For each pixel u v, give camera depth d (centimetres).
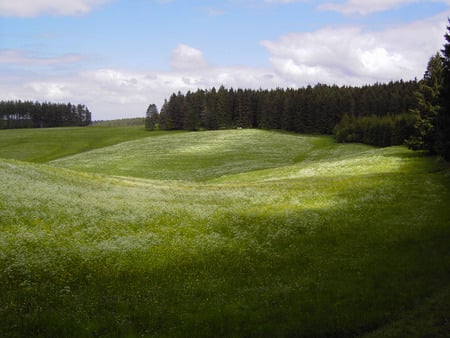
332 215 3353
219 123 17238
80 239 2533
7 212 2694
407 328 1508
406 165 5791
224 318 1644
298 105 15312
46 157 11944
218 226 3064
